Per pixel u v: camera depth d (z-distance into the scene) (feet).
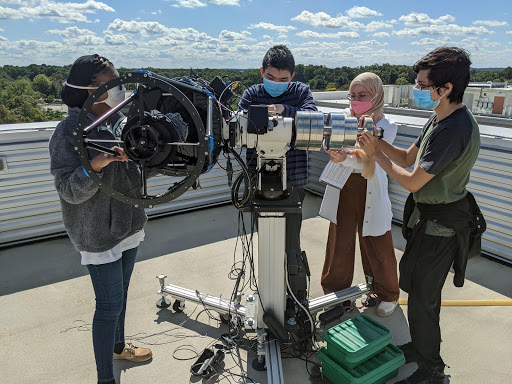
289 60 7.51
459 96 5.82
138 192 6.14
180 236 13.14
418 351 6.84
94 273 6.07
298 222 8.38
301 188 8.48
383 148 7.48
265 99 8.23
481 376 7.20
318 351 7.38
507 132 11.48
